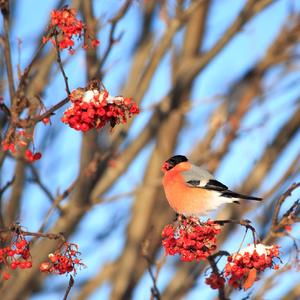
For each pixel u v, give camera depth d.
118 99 7.50
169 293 14.24
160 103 14.30
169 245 8.38
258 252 8.05
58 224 12.29
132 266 15.31
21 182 12.57
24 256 7.83
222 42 14.09
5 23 8.59
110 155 13.09
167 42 13.66
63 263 7.70
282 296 12.54
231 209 14.61
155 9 15.03
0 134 9.93
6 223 12.41
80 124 7.53
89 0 11.48
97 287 15.39
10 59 8.44
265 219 14.06
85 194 12.30
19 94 8.10
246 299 9.29
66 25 7.68
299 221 8.22
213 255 8.65
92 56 11.90
